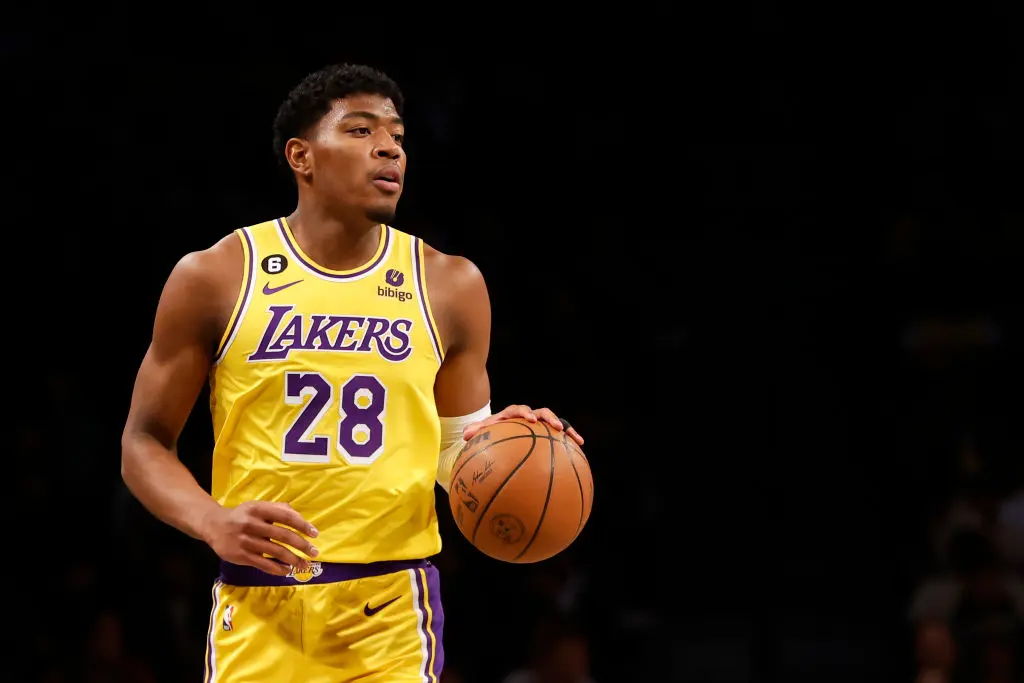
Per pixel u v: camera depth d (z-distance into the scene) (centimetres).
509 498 368
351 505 364
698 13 1234
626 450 1028
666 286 1159
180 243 1088
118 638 789
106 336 1056
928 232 1190
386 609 369
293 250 382
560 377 1062
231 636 369
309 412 366
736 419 1104
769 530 1066
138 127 1114
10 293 1048
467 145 1184
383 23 1198
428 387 379
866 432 1112
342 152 376
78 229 1077
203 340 375
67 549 861
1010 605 813
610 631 906
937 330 1152
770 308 1157
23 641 797
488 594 887
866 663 1006
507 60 1217
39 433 951
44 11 1138
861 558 1072
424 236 1117
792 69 1238
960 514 942
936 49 1241
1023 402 1106
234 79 1141
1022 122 1233
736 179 1209
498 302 1105
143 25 1146
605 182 1193
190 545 876
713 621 1039
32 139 1095
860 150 1221
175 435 384
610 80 1222
